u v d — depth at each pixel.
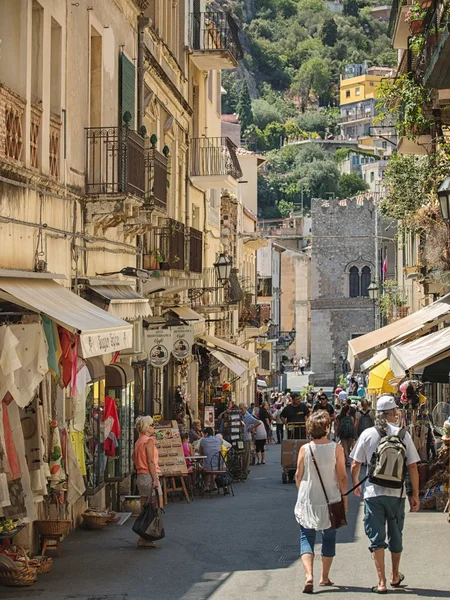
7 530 12.78
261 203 164.62
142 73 23.77
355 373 91.75
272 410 56.69
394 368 19.73
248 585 12.44
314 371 96.81
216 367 40.66
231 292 42.88
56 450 14.68
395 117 33.53
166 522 18.58
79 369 15.01
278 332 92.38
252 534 16.77
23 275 13.99
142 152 20.69
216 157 36.84
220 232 47.00
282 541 15.98
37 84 15.73
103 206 18.58
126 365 20.30
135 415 23.88
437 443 23.48
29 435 13.97
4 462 12.55
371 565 13.64
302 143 184.25
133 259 23.38
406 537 15.87
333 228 96.44
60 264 16.81
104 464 18.19
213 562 14.16
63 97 17.02
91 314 14.48
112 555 14.81
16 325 12.87
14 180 14.10
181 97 30.81
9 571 12.57
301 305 112.50
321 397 32.38
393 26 32.72
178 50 32.31
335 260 96.56
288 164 181.62
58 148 16.78
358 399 55.03
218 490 24.45
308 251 110.56
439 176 24.55
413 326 22.27
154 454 15.64
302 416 31.34
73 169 17.78
